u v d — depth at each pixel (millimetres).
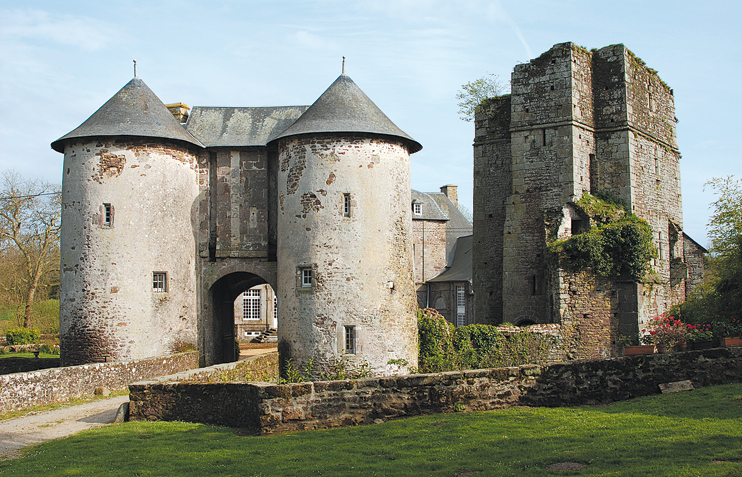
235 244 23109
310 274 20281
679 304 24922
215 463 9164
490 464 8430
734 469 7500
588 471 7855
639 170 25531
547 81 24828
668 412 10922
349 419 11406
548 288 23641
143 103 22141
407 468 8461
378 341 19969
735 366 13672
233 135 23688
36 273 37719
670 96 28938
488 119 27531
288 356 20312
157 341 21172
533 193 24719
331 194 20359
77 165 21219
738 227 25109
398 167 21312
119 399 16203
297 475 8359
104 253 20734
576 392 12609
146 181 21344
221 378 15492
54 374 15461
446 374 11898
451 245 46219
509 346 22250
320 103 21609
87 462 9516
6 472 9117
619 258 23266
